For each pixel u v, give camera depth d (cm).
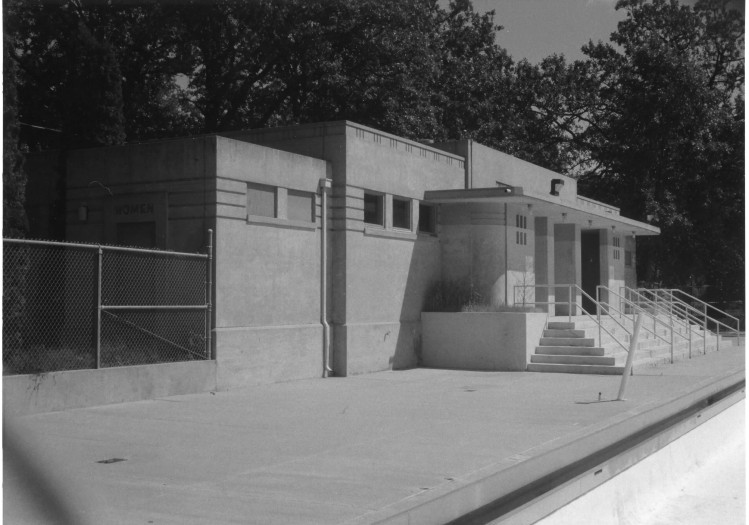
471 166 2191
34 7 1986
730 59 4053
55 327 1469
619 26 3981
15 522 577
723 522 757
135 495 677
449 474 761
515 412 1186
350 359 1727
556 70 4091
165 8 2489
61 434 964
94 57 1881
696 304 4209
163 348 1400
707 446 1112
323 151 1741
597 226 2727
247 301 1495
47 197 1638
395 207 1930
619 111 4012
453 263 2077
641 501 813
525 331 1872
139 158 1507
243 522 598
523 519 650
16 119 1342
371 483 725
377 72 2778
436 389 1494
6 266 1235
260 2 2589
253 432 1004
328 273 1722
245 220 1490
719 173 3922
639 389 1468
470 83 3444
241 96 3009
